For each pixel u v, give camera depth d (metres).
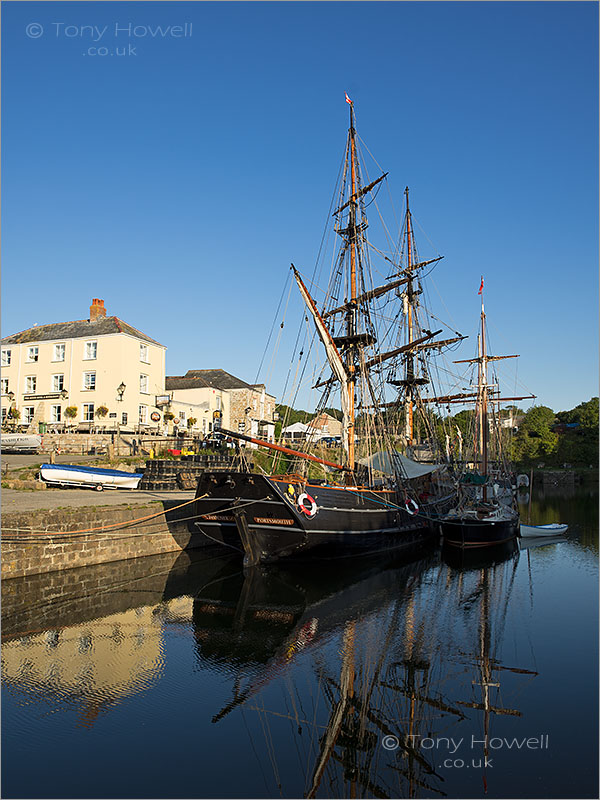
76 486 28.39
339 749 8.49
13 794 7.22
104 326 48.09
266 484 19.22
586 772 7.96
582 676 11.39
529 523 37.62
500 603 17.08
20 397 48.59
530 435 97.19
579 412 102.50
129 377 45.81
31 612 14.80
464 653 12.66
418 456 38.66
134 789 7.40
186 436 46.66
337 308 27.66
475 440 38.03
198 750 8.43
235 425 59.03
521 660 12.27
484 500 31.47
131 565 20.09
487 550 27.44
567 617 15.60
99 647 12.60
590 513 44.19
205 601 16.42
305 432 28.39
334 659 12.21
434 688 10.80
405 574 21.31
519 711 9.78
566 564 23.72
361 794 7.39
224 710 9.76
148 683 10.80
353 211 27.80
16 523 16.47
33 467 31.59
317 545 20.94
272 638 13.44
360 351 26.92
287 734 8.96
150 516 20.78
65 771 7.80
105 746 8.49
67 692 10.35
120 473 29.39
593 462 90.75
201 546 24.55
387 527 24.98
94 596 16.53
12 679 10.85
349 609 16.09
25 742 8.59
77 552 18.33
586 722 9.48
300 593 17.75
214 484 20.36
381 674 11.42
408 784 7.63
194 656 12.20
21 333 52.28
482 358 34.59
